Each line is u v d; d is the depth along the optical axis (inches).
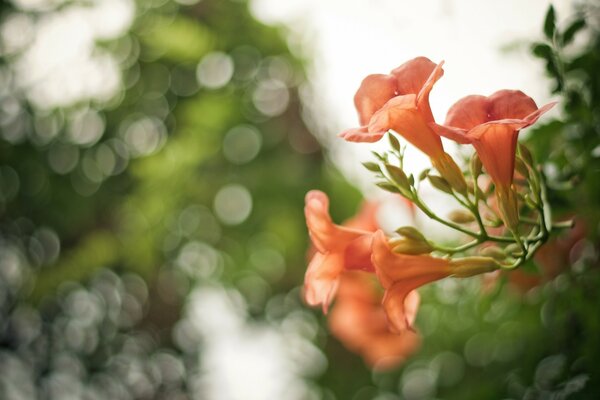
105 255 48.4
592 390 33.1
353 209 49.5
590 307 33.6
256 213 50.1
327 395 49.3
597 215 32.7
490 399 38.1
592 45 33.5
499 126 27.2
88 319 50.8
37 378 49.8
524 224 30.9
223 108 49.1
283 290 51.1
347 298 42.3
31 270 50.4
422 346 44.1
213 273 50.6
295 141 51.3
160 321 51.3
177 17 49.6
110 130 50.4
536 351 37.1
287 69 51.5
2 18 48.5
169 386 51.4
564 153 32.5
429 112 27.8
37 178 50.3
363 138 26.9
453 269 28.1
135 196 49.1
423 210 28.4
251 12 50.6
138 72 50.0
